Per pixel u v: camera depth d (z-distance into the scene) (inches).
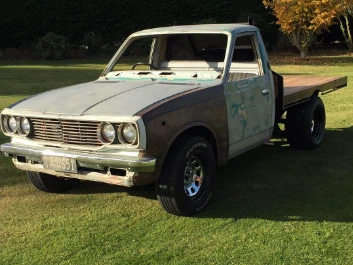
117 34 1106.1
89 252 147.8
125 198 194.2
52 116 163.0
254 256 142.3
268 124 215.2
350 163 234.1
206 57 231.1
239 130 192.7
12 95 476.7
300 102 251.3
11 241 156.8
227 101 184.2
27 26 1066.1
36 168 172.7
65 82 581.9
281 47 1088.8
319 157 245.9
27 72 719.1
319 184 204.8
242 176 218.5
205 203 177.6
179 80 194.1
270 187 202.7
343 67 752.3
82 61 957.2
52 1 1069.1
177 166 161.6
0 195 199.5
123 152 153.5
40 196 198.4
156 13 1111.0
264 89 209.2
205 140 174.4
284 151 260.4
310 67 762.2
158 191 165.6
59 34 1080.8
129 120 148.2
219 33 198.8
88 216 175.9
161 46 237.9
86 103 166.7
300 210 176.6
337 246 147.4
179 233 159.2
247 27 208.2
